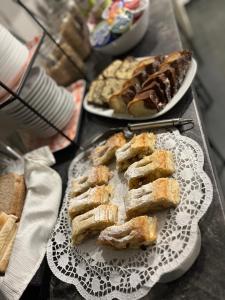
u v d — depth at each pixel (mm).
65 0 1274
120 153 794
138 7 1072
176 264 591
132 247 653
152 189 677
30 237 763
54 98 953
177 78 868
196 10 2490
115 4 1146
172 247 617
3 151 988
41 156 940
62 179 924
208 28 2293
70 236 754
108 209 713
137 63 1019
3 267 732
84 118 1040
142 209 682
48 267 759
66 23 1197
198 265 613
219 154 1565
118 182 792
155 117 866
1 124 1021
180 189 680
